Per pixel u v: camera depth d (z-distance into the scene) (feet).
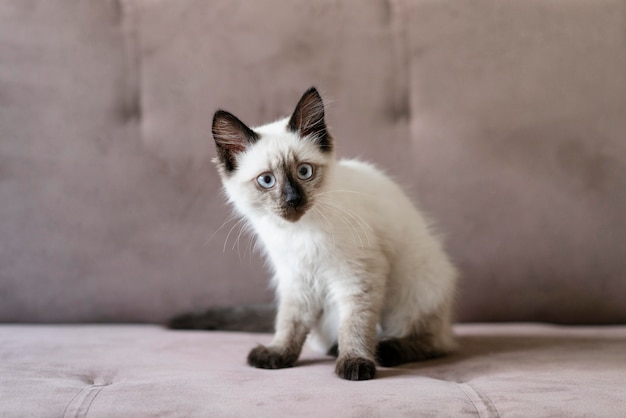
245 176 2.11
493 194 2.55
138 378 1.89
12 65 2.51
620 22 2.56
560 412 1.64
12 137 2.50
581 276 2.53
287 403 1.69
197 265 2.55
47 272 2.51
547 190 2.54
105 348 2.17
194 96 2.57
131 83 2.57
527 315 2.56
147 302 2.55
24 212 2.49
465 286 2.56
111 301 2.53
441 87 2.58
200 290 2.56
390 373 1.96
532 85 2.56
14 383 1.83
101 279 2.53
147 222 2.54
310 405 1.68
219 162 2.17
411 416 1.64
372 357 2.02
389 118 2.59
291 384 1.82
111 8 2.58
